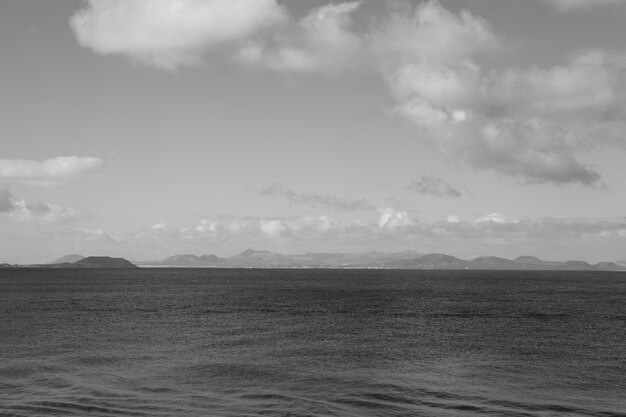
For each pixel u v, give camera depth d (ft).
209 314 270.26
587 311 298.35
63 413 91.66
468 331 207.31
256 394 106.83
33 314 263.49
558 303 357.00
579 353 160.04
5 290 485.97
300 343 174.09
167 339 181.88
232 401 101.24
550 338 190.49
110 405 97.50
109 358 145.48
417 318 254.27
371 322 236.43
